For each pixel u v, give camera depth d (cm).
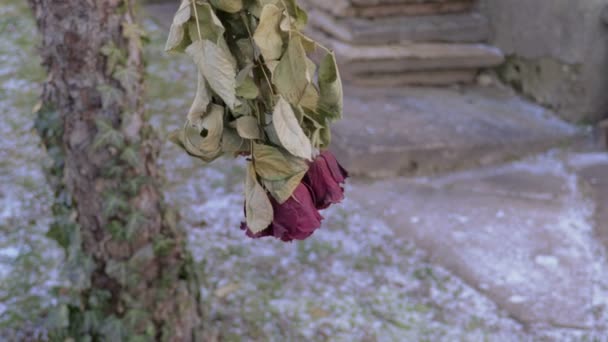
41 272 378
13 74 622
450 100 589
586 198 470
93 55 255
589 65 547
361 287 382
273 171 143
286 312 357
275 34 139
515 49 604
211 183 482
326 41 607
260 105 146
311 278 387
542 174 503
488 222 443
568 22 556
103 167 264
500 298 376
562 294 379
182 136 151
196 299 299
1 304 351
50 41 256
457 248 418
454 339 344
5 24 626
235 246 412
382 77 600
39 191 459
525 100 604
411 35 595
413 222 443
